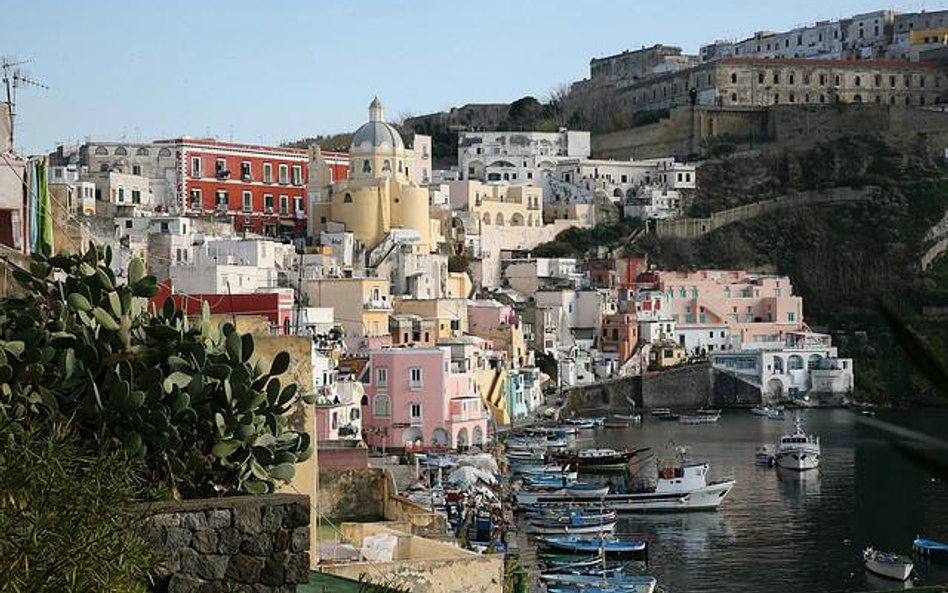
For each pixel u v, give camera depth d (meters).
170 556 19.47
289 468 23.53
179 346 23.08
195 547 19.61
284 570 19.94
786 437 136.88
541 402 183.50
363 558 31.45
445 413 135.50
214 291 146.00
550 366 194.75
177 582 19.44
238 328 34.50
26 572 15.42
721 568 86.31
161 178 197.88
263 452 23.02
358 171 199.25
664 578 83.25
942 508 107.44
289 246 173.12
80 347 22.53
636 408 198.25
